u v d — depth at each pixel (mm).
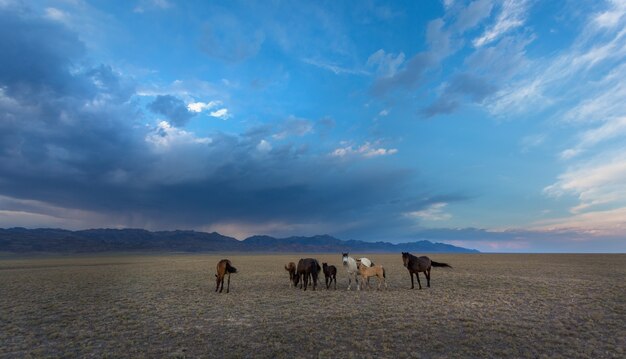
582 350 10672
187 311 16594
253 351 10836
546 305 17000
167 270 44438
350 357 10172
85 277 35031
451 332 12492
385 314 15008
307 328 13039
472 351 10758
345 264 22219
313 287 23422
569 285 24297
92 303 19250
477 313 15172
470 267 43281
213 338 12203
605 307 16516
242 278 32219
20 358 10594
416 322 13641
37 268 52500
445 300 18281
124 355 10680
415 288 23172
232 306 17656
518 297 19281
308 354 10516
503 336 12016
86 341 12102
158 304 18594
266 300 19141
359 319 14195
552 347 10992
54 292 23734
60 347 11539
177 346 11453
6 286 27422
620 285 23969
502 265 47031
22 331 13461
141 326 13953
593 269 38375
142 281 30625
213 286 26156
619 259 58844
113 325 14172
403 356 10336
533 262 53438
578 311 15688
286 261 70125
